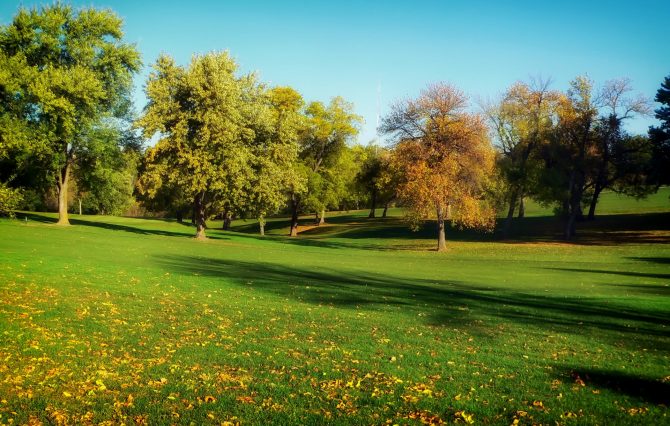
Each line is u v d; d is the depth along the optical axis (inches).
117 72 1909.4
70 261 948.6
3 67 1691.7
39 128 1739.7
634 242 2114.9
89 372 392.5
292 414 327.3
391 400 357.7
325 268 1198.9
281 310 664.4
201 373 404.8
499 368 448.1
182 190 1768.0
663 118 2253.9
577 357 495.5
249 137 1761.8
